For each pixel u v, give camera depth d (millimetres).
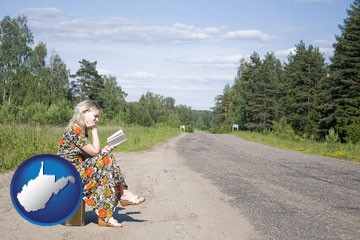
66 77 80812
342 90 50656
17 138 13188
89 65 86875
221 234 5078
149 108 133750
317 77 68500
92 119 5234
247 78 96250
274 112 83125
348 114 49188
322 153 21984
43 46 73875
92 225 5316
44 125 18312
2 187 8047
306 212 6504
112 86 110000
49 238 4676
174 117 149625
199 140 35719
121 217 5848
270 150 23734
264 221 5816
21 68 68938
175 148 22875
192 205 6820
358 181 10648
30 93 68750
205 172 11594
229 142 33156
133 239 4738
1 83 67375
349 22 50625
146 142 26578
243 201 7312
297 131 66562
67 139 5234
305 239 4941
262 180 10219
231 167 13156
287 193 8320
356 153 21484
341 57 49938
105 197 5242
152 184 9062
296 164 15078
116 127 37094
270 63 100062
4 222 5352
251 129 87250
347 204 7309
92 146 5238
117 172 5367
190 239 4824
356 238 5039
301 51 81938
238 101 99625
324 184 9859
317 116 55625
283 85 82188
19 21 69562
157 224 5473
